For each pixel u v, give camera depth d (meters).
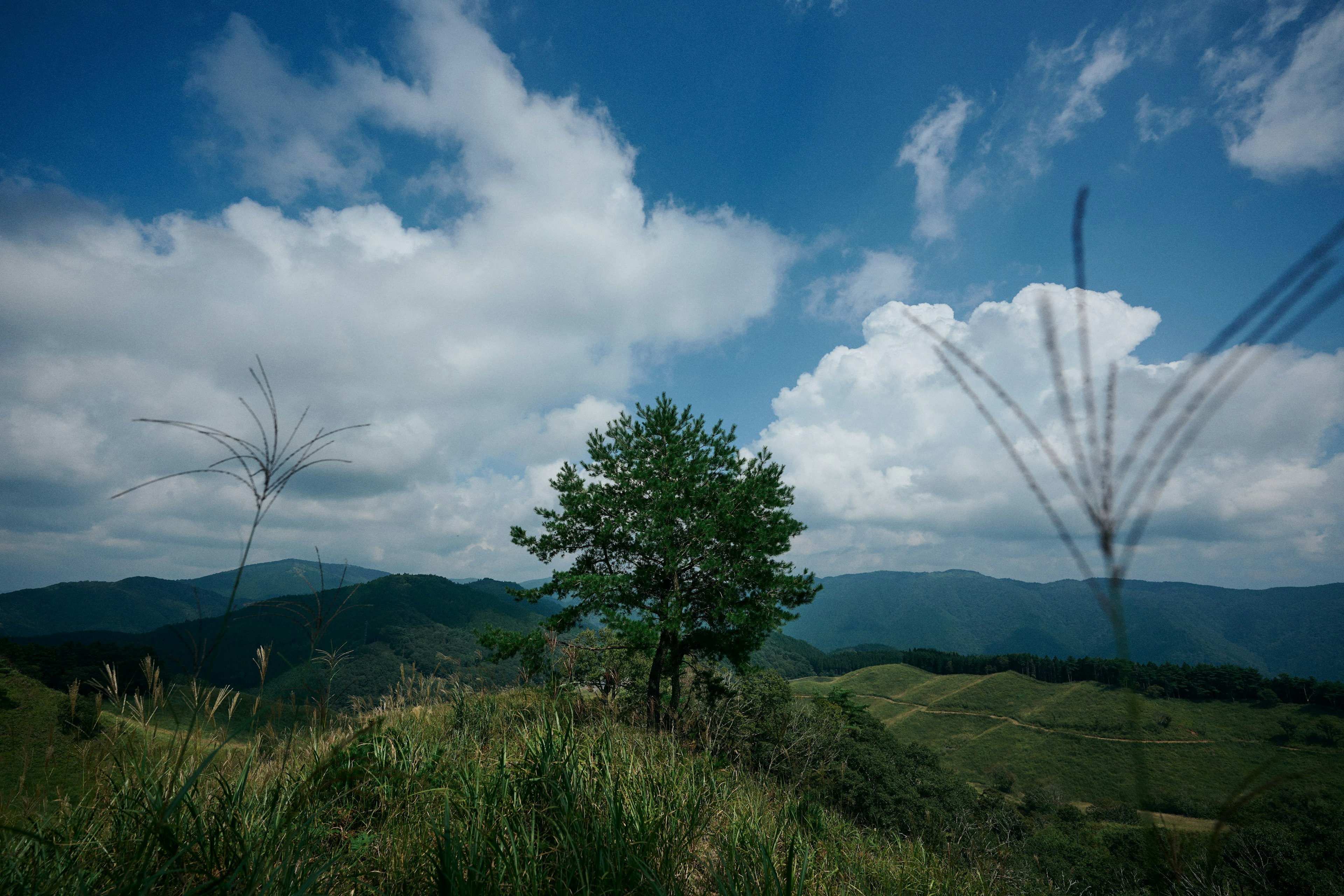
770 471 18.59
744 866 3.46
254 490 3.04
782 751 6.45
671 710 6.99
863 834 5.86
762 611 16.66
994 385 1.45
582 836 3.31
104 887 2.81
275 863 3.03
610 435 18.89
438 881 2.90
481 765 4.49
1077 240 1.44
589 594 16.06
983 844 5.74
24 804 3.09
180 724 3.29
